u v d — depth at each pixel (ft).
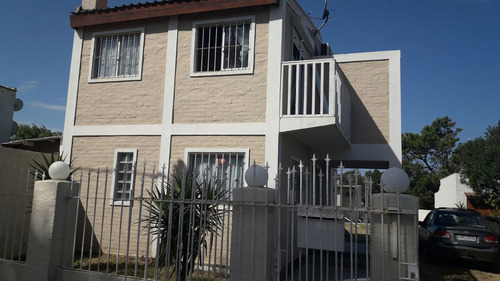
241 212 15.64
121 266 23.72
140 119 29.45
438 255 29.37
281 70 26.50
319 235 14.84
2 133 47.09
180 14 29.07
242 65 27.91
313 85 25.77
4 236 26.22
